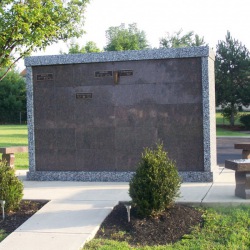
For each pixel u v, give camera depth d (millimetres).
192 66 10406
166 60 10555
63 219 7398
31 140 11430
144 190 7121
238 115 41719
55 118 11289
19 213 7887
